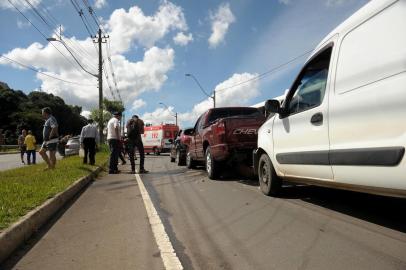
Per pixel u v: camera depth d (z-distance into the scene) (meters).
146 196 7.92
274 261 3.87
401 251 3.92
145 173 13.15
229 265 3.83
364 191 4.54
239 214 5.91
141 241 4.76
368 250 4.00
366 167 4.28
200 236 4.86
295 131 5.95
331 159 4.94
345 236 4.50
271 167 7.04
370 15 4.28
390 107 3.89
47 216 6.11
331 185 5.22
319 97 5.36
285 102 6.40
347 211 5.72
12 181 9.33
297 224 5.14
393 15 3.91
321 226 4.99
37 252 4.46
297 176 6.13
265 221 5.39
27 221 5.05
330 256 3.91
